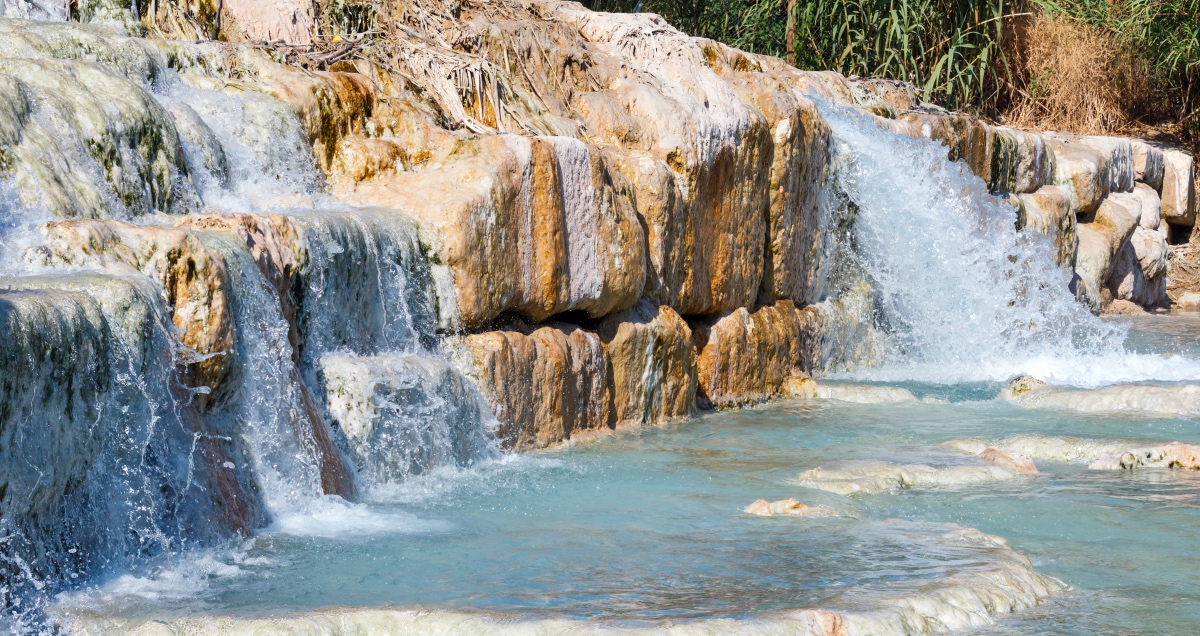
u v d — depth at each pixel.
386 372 8.00
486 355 9.06
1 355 4.95
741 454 9.57
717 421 11.39
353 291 8.16
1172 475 8.99
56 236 6.22
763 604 5.46
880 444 10.11
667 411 11.40
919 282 15.60
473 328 9.26
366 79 9.98
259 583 5.82
